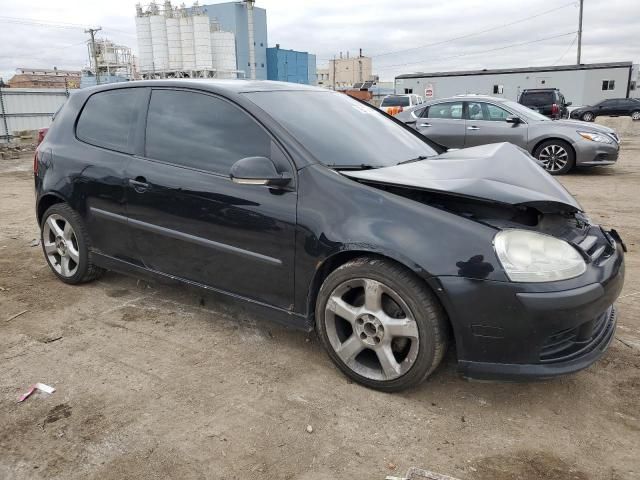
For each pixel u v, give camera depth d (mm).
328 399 2826
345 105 3914
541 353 2566
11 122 24156
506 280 2473
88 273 4273
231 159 3246
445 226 2600
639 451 2443
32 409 2732
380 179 2832
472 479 2271
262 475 2291
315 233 2861
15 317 3826
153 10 39125
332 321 2955
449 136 10773
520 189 2770
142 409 2732
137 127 3773
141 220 3648
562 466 2350
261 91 3502
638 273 4688
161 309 3949
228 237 3211
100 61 50000
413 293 2633
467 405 2787
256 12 47719
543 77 45031
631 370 3105
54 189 4191
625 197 8141
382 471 2318
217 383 2977
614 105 33375
